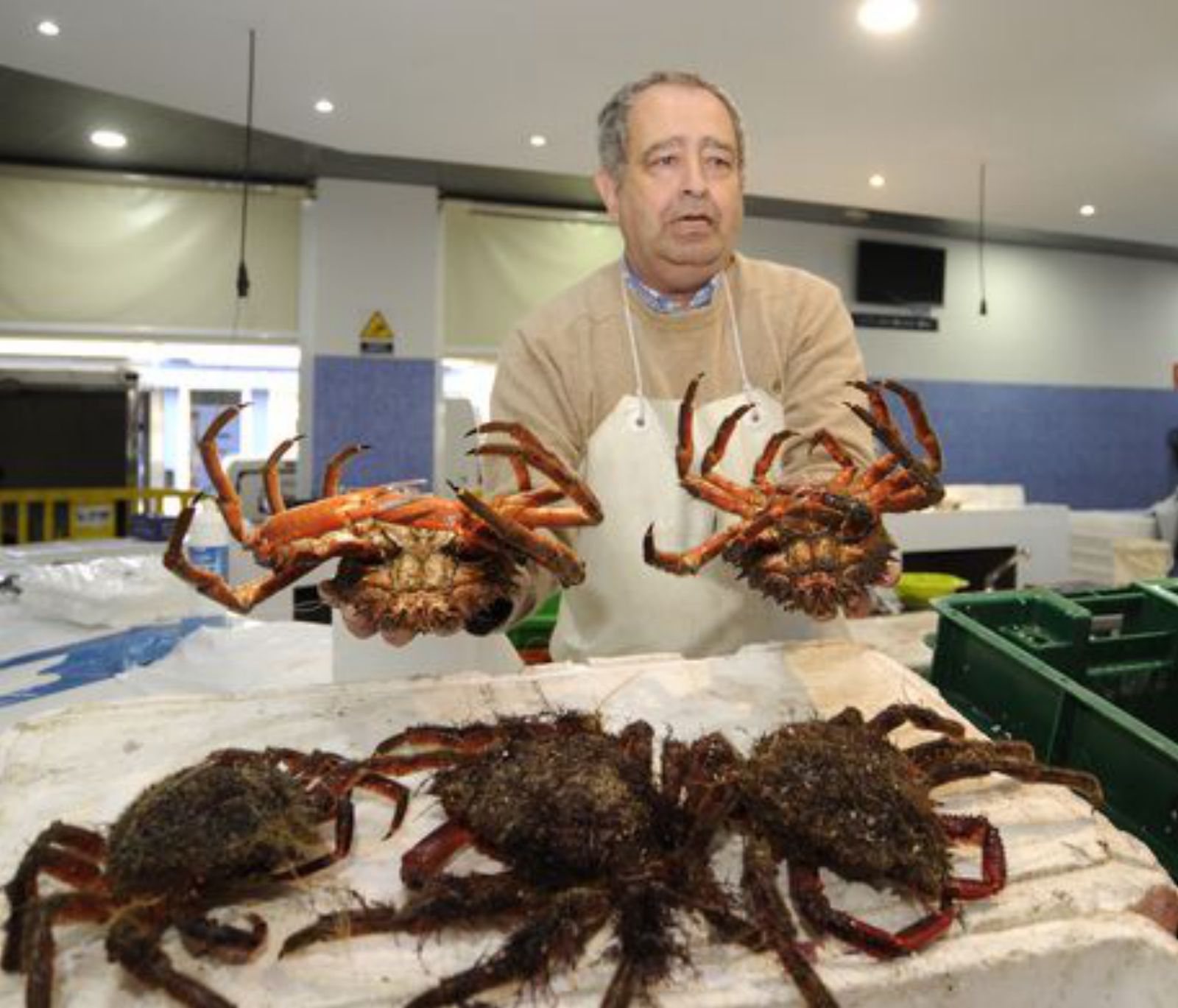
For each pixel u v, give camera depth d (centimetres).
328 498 154
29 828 130
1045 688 171
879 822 121
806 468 208
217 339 610
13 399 441
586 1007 103
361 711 166
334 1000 101
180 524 132
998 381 818
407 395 630
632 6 357
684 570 158
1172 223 686
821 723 145
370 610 149
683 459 165
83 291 584
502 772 131
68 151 556
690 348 218
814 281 230
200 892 115
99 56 397
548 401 217
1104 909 119
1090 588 276
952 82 425
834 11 360
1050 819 136
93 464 457
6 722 200
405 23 367
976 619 205
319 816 125
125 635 264
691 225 199
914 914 119
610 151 215
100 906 111
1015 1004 110
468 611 151
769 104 451
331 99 447
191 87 432
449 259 652
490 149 521
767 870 115
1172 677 208
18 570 293
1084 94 438
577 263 681
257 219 612
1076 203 630
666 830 127
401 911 110
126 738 155
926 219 725
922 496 158
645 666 185
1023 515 522
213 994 97
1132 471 876
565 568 138
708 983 105
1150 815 147
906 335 784
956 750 146
